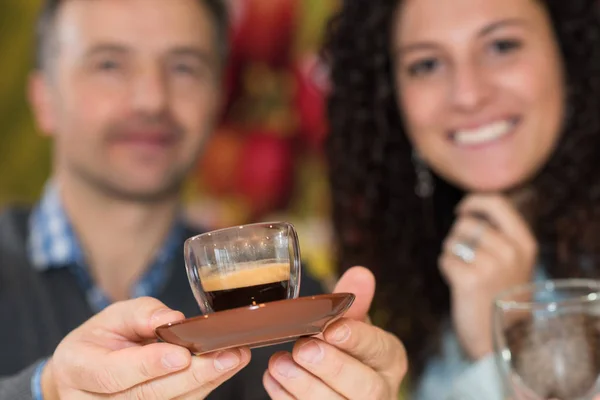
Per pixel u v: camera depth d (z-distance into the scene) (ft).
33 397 1.85
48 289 2.79
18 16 3.79
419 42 2.71
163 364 1.66
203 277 1.75
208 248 1.74
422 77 2.76
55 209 2.87
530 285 2.08
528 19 2.66
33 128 3.81
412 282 3.00
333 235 3.09
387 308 3.02
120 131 2.79
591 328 1.92
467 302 2.70
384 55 2.87
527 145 2.70
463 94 2.65
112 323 1.78
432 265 3.01
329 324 1.73
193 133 2.90
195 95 2.90
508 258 2.68
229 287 1.73
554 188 2.83
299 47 3.56
